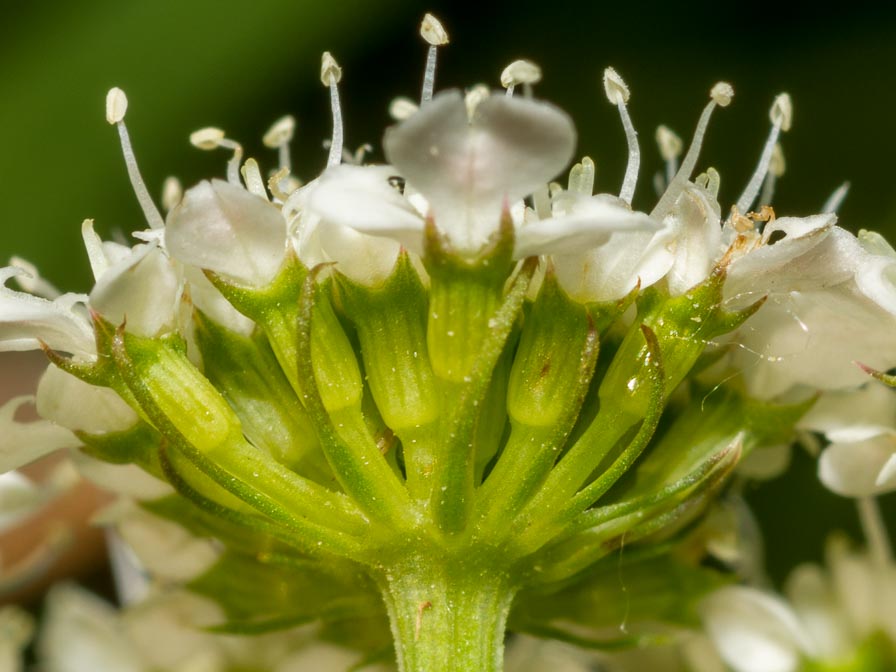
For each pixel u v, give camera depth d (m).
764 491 0.06
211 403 0.05
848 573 0.05
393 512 0.05
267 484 0.05
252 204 0.05
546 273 0.05
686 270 0.05
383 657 0.05
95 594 0.06
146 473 0.05
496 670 0.05
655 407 0.05
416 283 0.05
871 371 0.05
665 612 0.05
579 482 0.05
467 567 0.05
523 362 0.05
